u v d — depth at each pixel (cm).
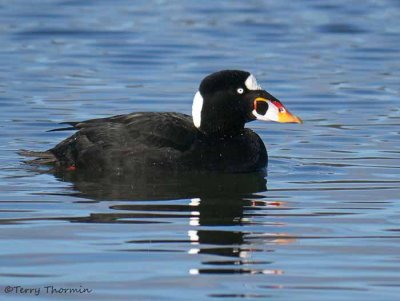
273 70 2342
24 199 1323
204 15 3030
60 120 1842
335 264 1070
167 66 2392
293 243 1141
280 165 1535
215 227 1198
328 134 1761
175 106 1983
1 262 1069
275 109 1484
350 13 3062
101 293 985
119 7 3144
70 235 1164
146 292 990
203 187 1393
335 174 1480
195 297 977
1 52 2517
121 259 1080
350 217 1247
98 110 1938
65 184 1402
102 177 1441
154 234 1168
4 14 2980
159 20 2953
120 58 2469
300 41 2692
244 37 2738
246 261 1077
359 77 2270
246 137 1505
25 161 1530
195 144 1467
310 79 2245
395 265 1066
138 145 1459
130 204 1301
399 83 2208
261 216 1250
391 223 1220
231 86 1486
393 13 3066
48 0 3212
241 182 1426
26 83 2178
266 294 985
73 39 2692
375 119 1881
